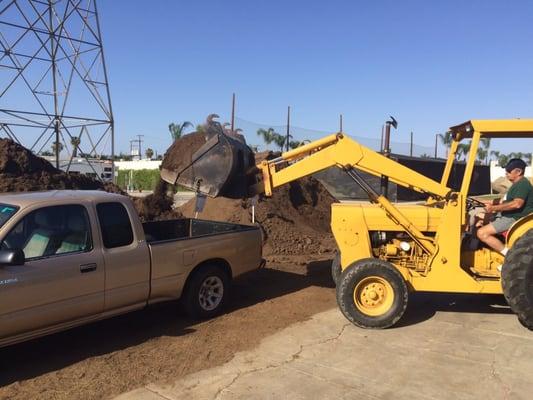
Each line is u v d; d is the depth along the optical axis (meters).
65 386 4.54
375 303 6.15
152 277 5.86
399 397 4.33
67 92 19.41
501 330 6.06
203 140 7.15
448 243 6.31
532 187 6.21
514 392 4.41
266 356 5.25
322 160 6.84
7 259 4.40
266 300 7.49
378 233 6.88
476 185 28.09
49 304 4.86
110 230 5.53
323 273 9.33
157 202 11.99
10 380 4.65
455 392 4.42
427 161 21.52
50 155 31.20
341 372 4.84
